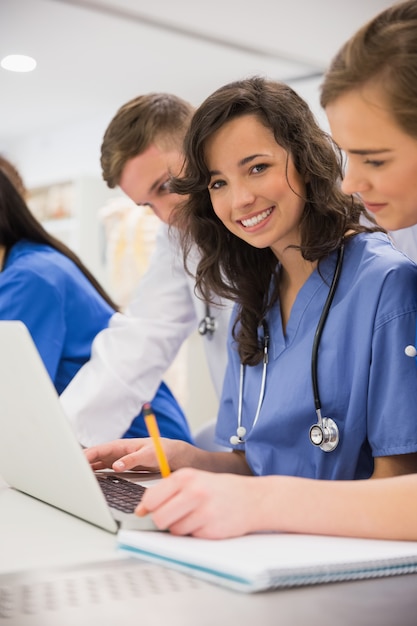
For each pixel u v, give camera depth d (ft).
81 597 2.09
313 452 3.71
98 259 16.74
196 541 2.48
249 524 2.55
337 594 2.15
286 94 3.85
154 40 12.46
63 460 2.89
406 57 2.68
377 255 3.76
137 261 14.78
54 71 14.43
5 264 6.08
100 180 16.90
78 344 6.10
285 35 11.70
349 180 2.93
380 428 3.45
